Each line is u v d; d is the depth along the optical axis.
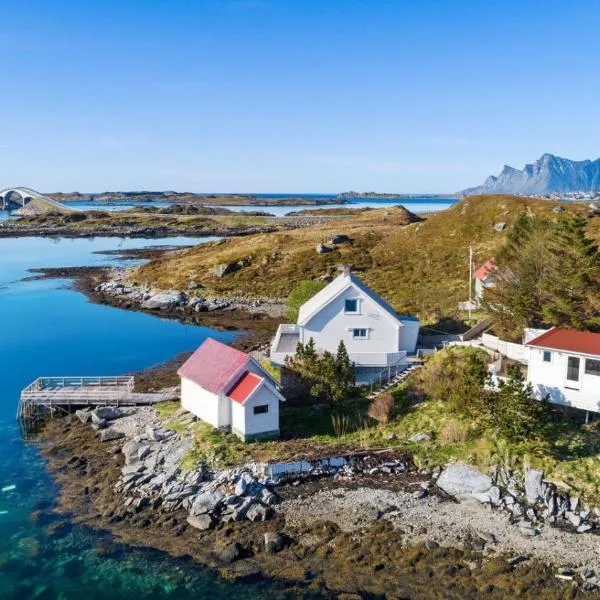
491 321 54.59
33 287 109.50
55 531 31.86
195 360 44.78
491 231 104.19
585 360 36.84
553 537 29.77
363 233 122.75
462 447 36.72
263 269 105.88
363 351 50.41
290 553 29.19
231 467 35.88
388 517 31.67
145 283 106.88
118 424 44.59
